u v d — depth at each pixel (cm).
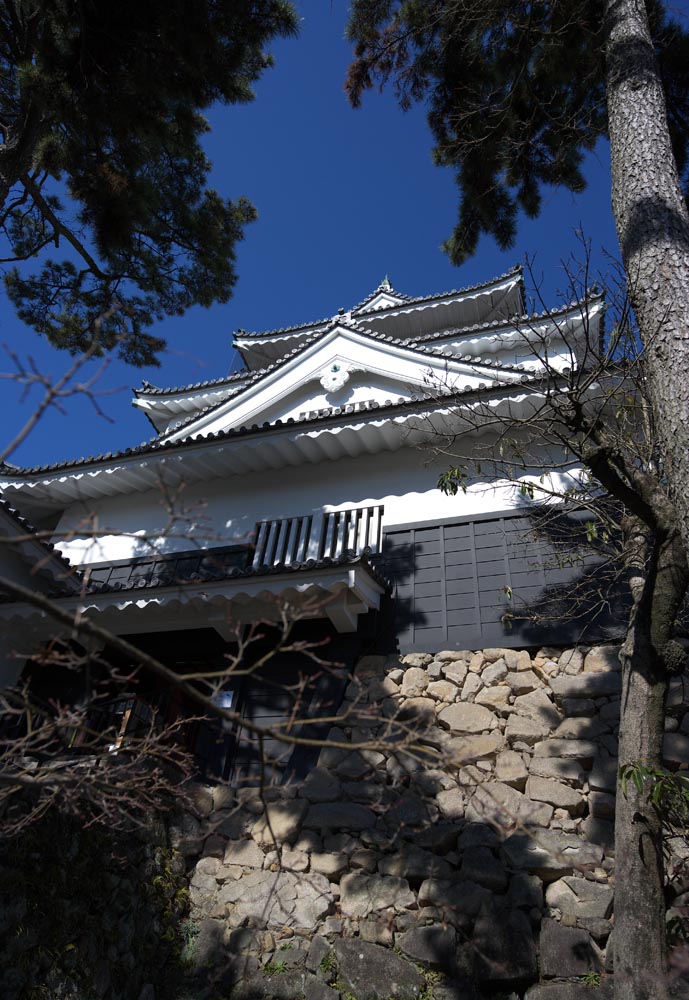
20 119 782
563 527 749
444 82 861
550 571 760
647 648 438
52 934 474
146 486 1022
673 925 366
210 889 616
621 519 663
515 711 669
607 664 672
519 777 618
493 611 751
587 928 503
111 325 949
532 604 735
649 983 339
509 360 1262
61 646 805
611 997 458
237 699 754
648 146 539
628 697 435
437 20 807
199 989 542
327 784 664
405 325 1516
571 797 591
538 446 830
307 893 583
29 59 793
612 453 457
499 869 557
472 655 721
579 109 803
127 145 847
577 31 741
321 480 948
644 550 536
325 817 635
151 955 552
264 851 630
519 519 809
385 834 609
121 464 978
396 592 797
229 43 829
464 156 853
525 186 867
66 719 344
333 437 904
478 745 652
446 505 855
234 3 791
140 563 955
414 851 592
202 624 772
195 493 1007
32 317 970
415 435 896
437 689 706
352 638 757
